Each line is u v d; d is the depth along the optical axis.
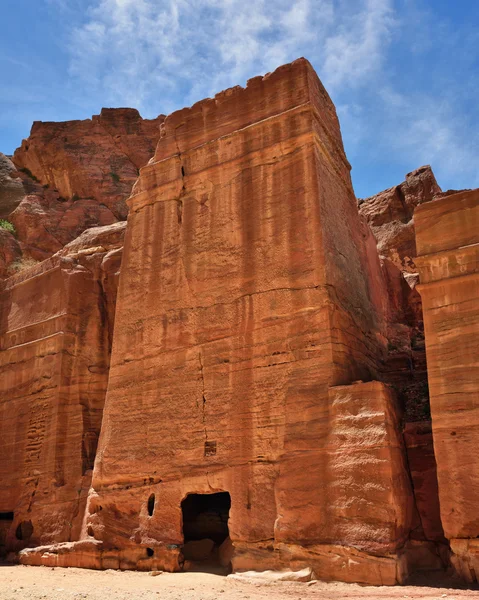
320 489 9.77
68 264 16.55
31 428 15.50
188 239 13.05
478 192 9.88
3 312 17.98
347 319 11.60
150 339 12.86
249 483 10.55
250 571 9.97
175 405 11.99
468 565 8.56
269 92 12.93
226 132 13.30
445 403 9.23
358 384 9.99
